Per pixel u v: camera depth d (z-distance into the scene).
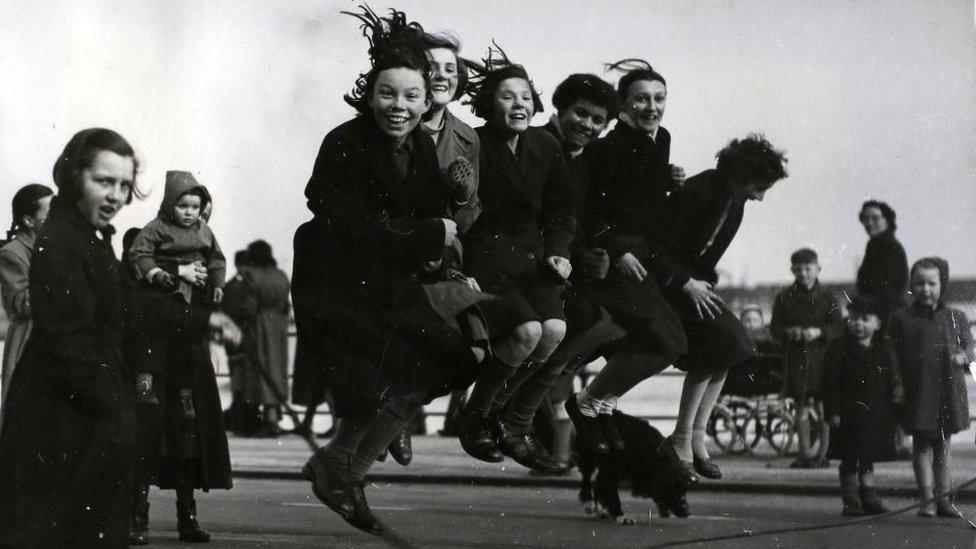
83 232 5.58
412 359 5.55
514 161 5.84
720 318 6.67
